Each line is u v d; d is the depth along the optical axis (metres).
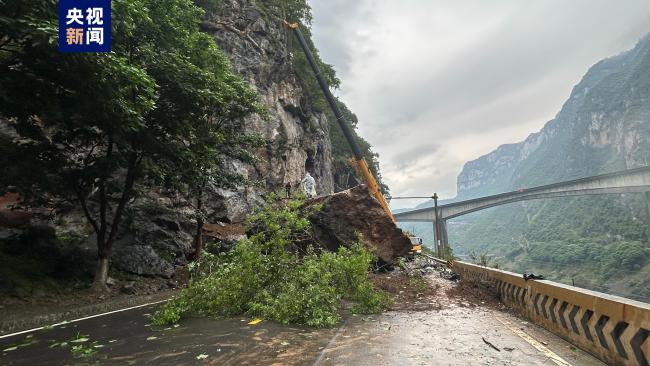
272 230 8.37
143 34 10.59
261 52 31.88
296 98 37.97
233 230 19.39
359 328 5.91
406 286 10.50
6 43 6.88
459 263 13.80
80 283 10.20
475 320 6.59
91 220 10.27
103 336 5.48
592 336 4.51
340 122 33.75
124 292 10.25
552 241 134.00
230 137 14.70
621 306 4.04
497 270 9.17
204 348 4.59
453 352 4.57
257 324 5.97
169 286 11.77
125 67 7.38
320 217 13.99
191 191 14.66
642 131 167.12
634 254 86.69
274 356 4.30
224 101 13.26
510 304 7.71
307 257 9.01
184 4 12.48
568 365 4.13
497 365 4.08
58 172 9.80
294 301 6.32
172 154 10.83
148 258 12.47
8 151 9.02
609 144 199.62
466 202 88.44
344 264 8.19
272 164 30.20
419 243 21.64
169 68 10.41
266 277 7.61
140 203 14.56
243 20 32.50
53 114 7.92
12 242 10.25
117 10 7.65
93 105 7.98
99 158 9.90
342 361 4.15
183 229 16.16
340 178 62.50
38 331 6.02
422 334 5.50
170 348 4.62
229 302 6.98
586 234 130.00
